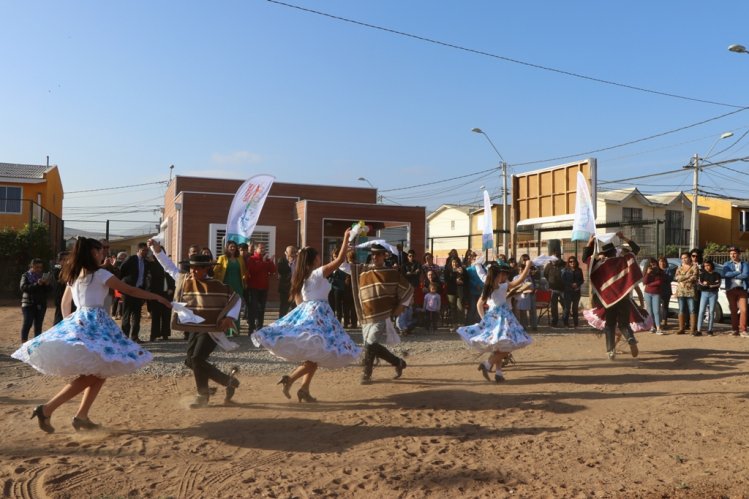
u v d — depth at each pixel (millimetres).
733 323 13250
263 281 12281
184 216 19359
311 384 7816
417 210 21391
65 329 5281
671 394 7266
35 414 5301
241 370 8727
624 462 4922
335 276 13250
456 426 5887
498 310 7980
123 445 5176
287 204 20797
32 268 10531
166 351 10211
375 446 5258
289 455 5004
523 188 19500
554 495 4254
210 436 5473
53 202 35312
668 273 14406
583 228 10164
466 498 4199
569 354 10406
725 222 41281
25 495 4105
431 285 13383
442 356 10188
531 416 6270
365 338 7879
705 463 4902
